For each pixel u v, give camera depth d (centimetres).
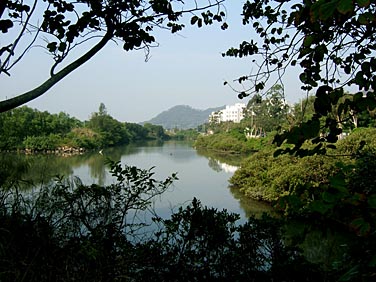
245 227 367
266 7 347
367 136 848
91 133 6234
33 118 4781
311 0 146
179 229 366
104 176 1798
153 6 335
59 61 298
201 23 374
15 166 441
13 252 261
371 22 130
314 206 122
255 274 338
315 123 141
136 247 337
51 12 313
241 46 370
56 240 290
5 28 301
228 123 7956
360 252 120
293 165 1664
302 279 308
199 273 342
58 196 362
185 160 4078
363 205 120
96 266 282
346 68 231
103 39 317
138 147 7212
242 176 2061
